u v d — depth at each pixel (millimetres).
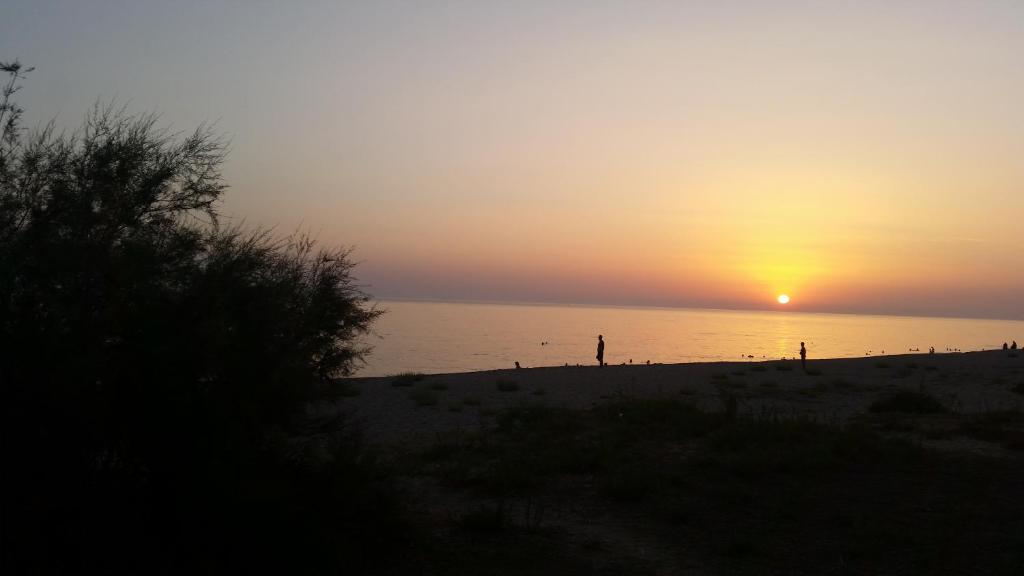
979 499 10609
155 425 6672
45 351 6305
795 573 7934
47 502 6398
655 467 13016
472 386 31875
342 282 8727
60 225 6758
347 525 8062
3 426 6293
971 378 34750
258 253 7750
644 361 93438
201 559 6785
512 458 13789
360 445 9023
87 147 7258
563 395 28203
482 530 9508
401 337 140000
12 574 6309
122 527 6766
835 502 10625
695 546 8977
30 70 7258
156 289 6832
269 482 7191
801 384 32281
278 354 7402
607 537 9367
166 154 7633
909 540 8758
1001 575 7598
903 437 15609
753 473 12219
